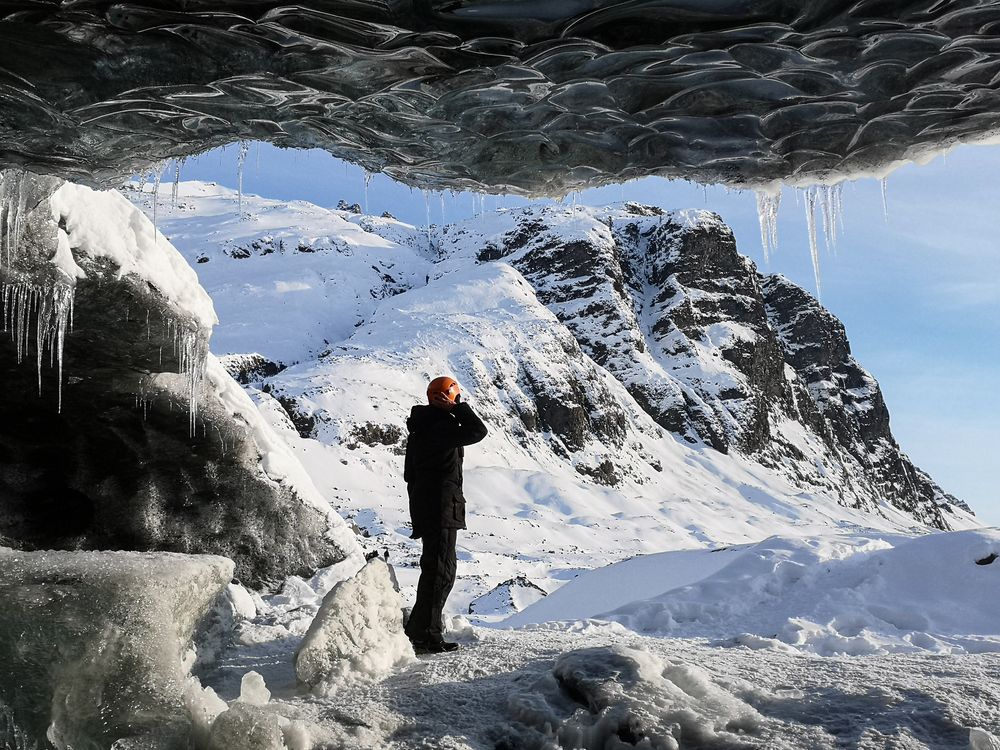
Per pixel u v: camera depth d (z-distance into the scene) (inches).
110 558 128.6
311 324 5049.2
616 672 136.2
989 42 88.8
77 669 114.0
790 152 119.3
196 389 285.6
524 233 6141.7
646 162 125.8
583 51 93.8
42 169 137.2
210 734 112.6
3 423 261.1
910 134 112.6
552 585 901.8
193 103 112.2
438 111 112.7
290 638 224.8
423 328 4503.0
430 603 198.5
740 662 165.5
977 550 300.8
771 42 89.8
